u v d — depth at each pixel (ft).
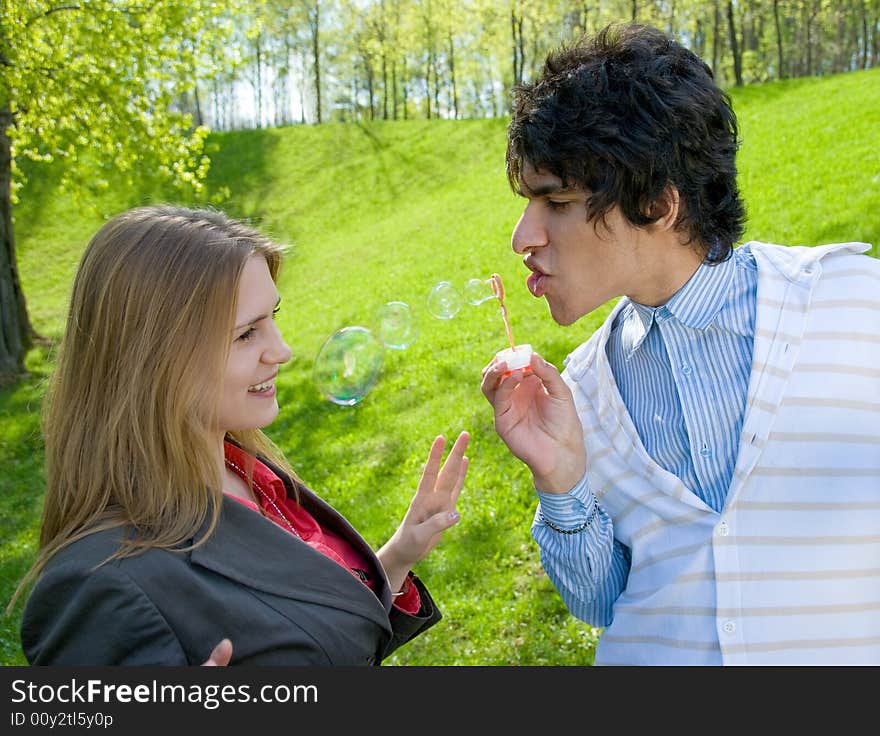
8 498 32.81
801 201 39.65
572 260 6.25
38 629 5.41
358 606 6.25
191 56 45.80
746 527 6.21
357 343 9.81
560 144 5.85
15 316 51.21
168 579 5.40
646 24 6.14
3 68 41.60
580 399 7.11
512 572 18.90
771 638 6.09
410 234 70.85
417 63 188.34
